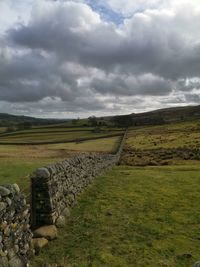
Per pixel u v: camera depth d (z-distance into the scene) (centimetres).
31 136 14238
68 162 1691
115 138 11231
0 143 10262
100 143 9269
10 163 2992
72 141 10794
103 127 18188
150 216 1515
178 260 1066
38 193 1245
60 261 996
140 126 18738
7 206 852
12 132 16925
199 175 2795
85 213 1501
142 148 7381
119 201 1764
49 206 1238
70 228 1295
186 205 1745
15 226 903
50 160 4019
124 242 1182
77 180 1839
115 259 1035
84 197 1817
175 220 1477
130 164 4578
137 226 1364
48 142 10406
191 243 1215
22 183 1689
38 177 1235
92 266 977
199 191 2105
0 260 786
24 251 955
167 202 1797
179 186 2270
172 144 7831
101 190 2045
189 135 9762
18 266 864
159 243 1195
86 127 18225
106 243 1162
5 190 862
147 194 1975
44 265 951
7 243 842
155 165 4466
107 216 1476
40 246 1070
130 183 2352
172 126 15475
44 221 1240
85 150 7069
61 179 1459
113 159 3959
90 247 1117
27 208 1014
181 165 4209
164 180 2514
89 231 1267
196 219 1502
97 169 2609
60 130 16550
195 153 5403
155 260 1051
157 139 9506
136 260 1041
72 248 1102
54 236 1170
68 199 1559
